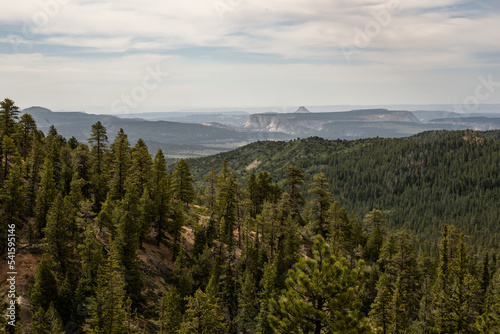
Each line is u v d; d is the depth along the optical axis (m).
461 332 41.69
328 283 19.77
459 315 42.62
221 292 51.75
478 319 27.48
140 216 61.84
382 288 45.53
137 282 47.97
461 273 54.00
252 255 59.22
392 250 66.69
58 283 46.16
